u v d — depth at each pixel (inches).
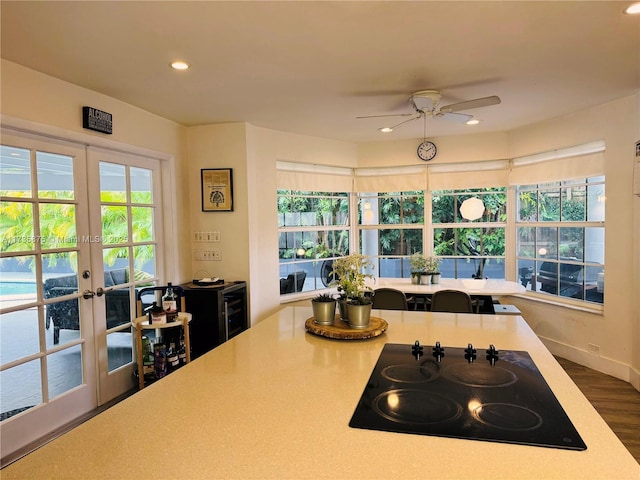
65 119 111.6
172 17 78.5
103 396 124.9
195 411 45.7
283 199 187.8
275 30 84.7
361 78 114.0
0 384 97.3
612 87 125.2
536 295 177.6
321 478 33.5
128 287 137.4
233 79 113.2
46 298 108.0
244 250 162.2
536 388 49.3
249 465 35.5
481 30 86.2
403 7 76.1
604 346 147.2
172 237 155.5
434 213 204.5
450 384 51.0
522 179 181.6
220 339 144.7
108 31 83.7
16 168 101.7
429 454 36.4
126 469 35.3
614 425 110.7
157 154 148.2
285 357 63.3
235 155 161.6
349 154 205.5
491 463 34.9
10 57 95.1
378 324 76.8
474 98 134.3
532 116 159.3
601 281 150.3
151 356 134.5
